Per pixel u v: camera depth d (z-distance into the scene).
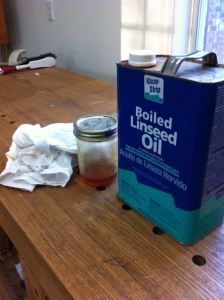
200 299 0.33
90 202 0.50
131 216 0.47
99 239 0.42
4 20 1.99
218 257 0.39
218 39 1.02
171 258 0.39
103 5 1.24
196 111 0.33
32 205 0.50
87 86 1.13
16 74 1.33
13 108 0.91
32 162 0.55
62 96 1.02
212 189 0.39
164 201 0.41
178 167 0.37
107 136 0.50
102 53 1.34
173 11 1.01
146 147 0.41
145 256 0.39
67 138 0.59
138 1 1.10
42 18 1.70
